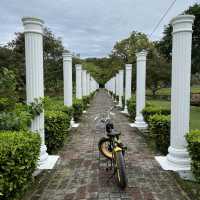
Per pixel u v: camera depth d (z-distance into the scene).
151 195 3.47
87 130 8.62
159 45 20.58
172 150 4.63
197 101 19.50
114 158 4.02
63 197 3.44
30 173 3.34
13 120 3.81
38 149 3.53
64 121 6.16
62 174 4.30
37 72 4.68
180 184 3.83
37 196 3.47
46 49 17.11
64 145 6.41
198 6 16.06
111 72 40.28
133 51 37.72
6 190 2.66
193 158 3.64
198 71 18.95
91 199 3.37
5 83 4.46
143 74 8.91
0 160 2.60
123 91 17.28
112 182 3.93
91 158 5.23
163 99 26.95
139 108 9.06
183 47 4.43
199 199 3.34
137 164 4.81
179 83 4.50
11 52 12.70
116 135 4.12
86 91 19.80
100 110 15.82
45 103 4.86
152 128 5.92
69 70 9.07
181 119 4.51
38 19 4.59
